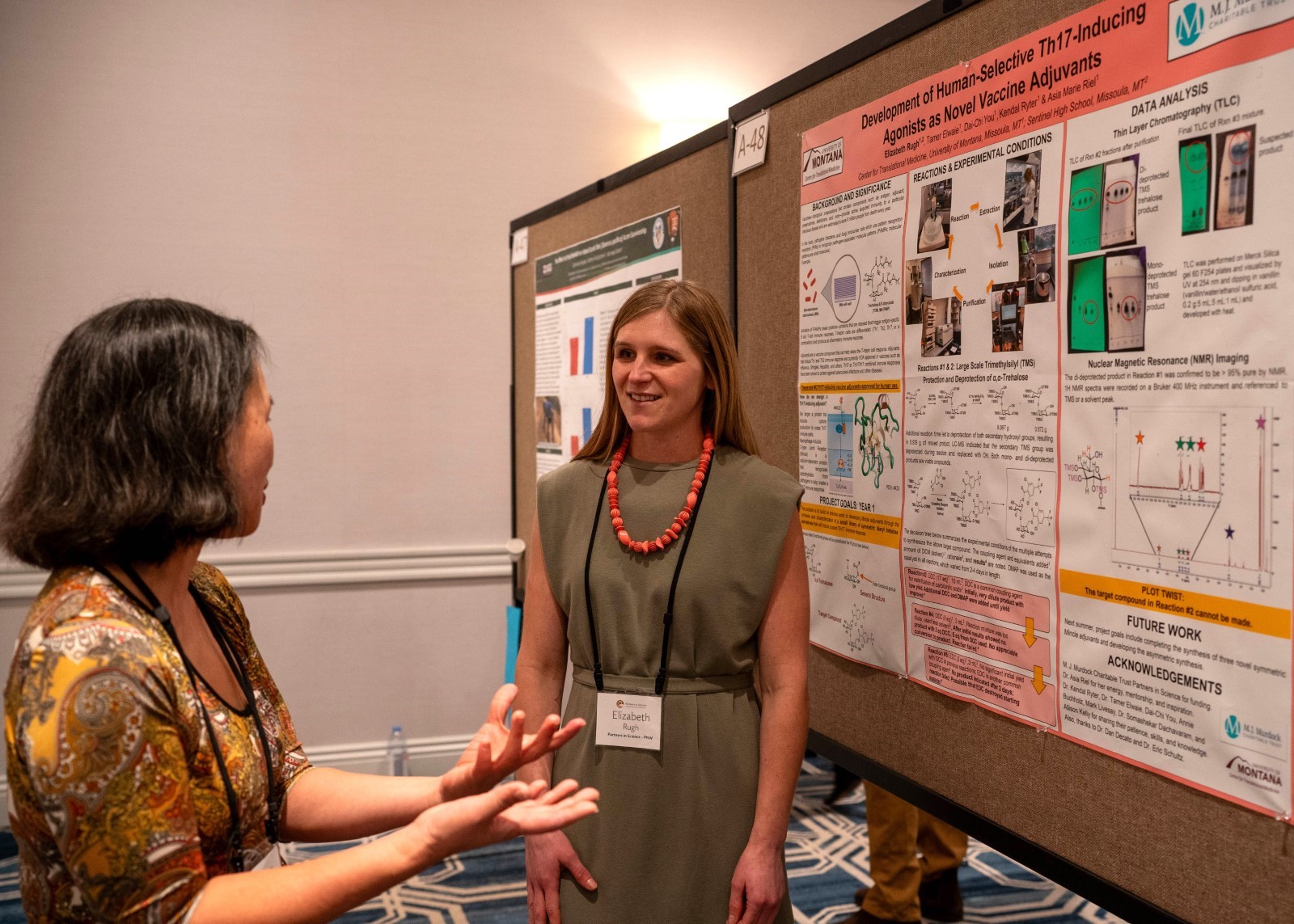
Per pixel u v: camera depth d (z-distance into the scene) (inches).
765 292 78.7
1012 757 55.3
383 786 44.6
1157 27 45.0
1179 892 45.3
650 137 159.0
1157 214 45.2
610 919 54.9
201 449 35.8
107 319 36.3
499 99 152.0
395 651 150.3
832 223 69.8
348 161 145.6
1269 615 40.8
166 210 138.1
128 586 36.3
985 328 56.0
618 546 57.4
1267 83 40.2
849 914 105.9
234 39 140.1
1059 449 51.3
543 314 126.9
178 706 35.2
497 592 154.3
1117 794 48.6
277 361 143.6
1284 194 39.6
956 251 58.1
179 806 33.4
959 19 57.4
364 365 147.6
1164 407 45.2
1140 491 46.6
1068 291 50.3
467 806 35.5
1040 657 53.0
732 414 58.4
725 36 161.0
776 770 54.8
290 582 144.9
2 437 131.9
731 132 82.5
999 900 109.1
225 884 34.2
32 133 132.2
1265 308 40.5
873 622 67.0
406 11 147.3
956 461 58.7
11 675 33.1
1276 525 40.3
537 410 129.9
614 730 55.7
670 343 55.6
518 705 60.8
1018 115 53.2
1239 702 42.1
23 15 131.2
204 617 43.0
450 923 106.0
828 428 71.2
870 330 66.2
